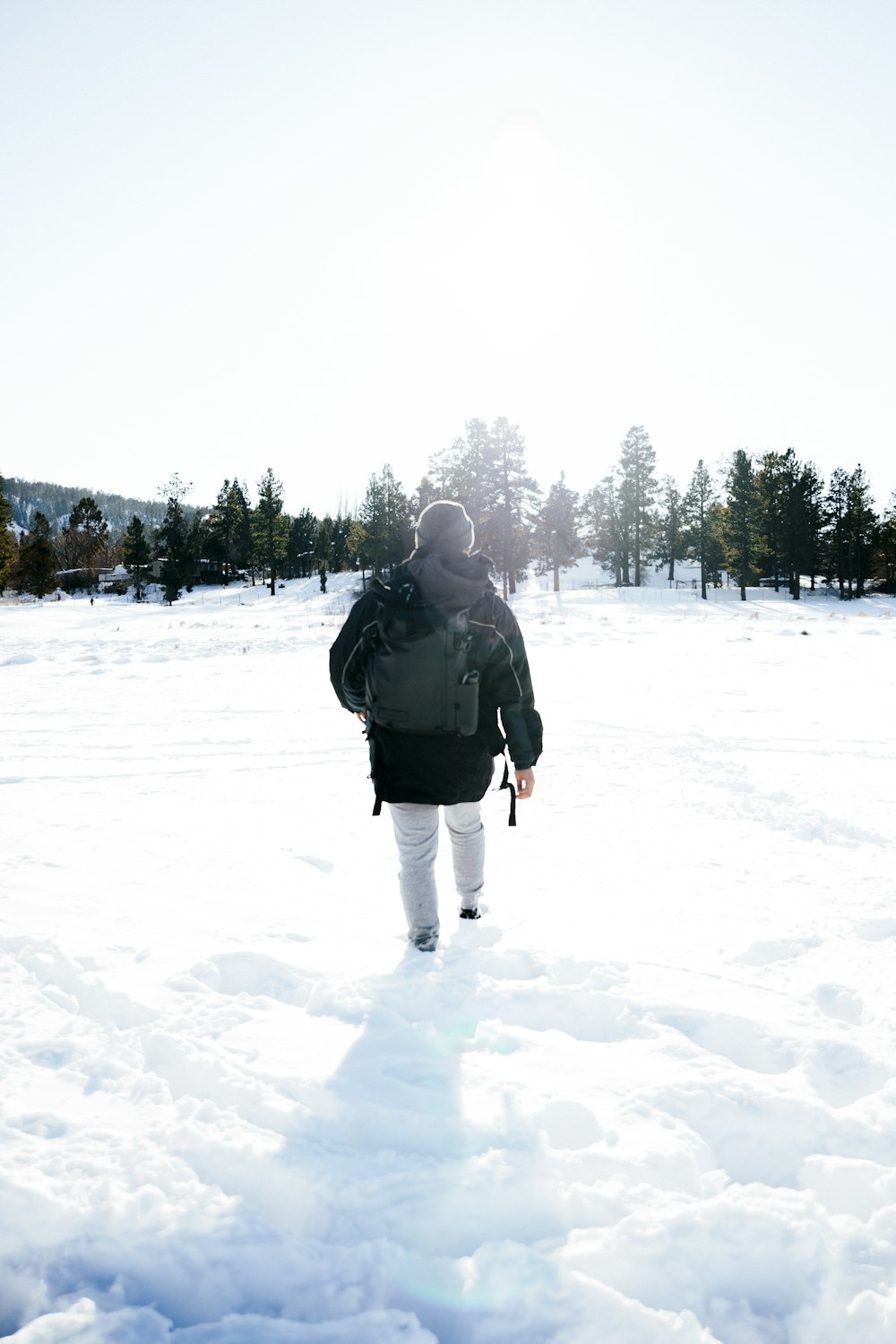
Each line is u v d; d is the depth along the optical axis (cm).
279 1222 167
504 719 291
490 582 277
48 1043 219
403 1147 182
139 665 1376
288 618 3769
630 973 261
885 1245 156
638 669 1170
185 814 466
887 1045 220
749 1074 206
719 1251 155
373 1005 241
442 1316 145
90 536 9556
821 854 382
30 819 457
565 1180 173
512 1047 223
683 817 448
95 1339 138
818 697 883
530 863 375
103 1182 166
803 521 6094
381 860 385
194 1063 209
